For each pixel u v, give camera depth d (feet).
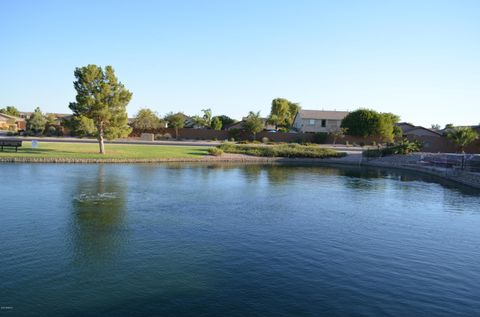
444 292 34.94
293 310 30.60
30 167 103.65
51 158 115.65
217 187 86.53
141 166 119.14
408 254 44.98
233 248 44.80
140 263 39.27
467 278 38.37
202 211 62.39
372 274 38.52
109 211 59.52
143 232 49.57
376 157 168.45
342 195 82.43
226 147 173.58
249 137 257.14
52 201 64.28
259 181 99.14
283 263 40.60
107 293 32.60
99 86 127.03
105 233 48.55
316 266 40.11
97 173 98.07
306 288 34.65
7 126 329.11
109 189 76.95
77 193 71.56
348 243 48.32
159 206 64.44
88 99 123.65
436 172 122.21
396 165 145.89
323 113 301.22
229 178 102.42
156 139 253.03
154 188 80.79
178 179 95.55
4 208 58.85
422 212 67.77
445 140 217.97
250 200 73.00
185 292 33.17
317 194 82.64
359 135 250.16
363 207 70.49
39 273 36.11
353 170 137.49
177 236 48.52
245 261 40.81
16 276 35.37
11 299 31.19
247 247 45.32
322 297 33.01
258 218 59.36
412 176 122.11
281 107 353.51
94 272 36.68
